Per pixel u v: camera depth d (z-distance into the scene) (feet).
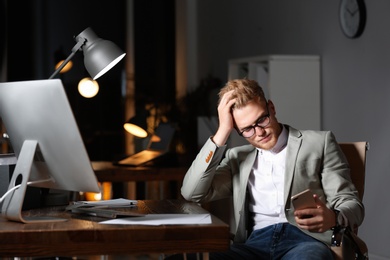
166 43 28.89
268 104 8.84
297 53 19.99
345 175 8.74
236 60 20.15
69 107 7.14
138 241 6.85
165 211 8.12
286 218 8.70
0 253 6.68
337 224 7.95
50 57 28.17
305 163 8.75
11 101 7.62
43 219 7.44
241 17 23.90
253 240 8.76
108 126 28.35
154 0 28.89
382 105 16.03
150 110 25.50
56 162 7.50
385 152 15.97
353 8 16.85
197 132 23.26
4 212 7.39
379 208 16.22
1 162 8.45
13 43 27.84
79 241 6.77
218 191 9.24
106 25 28.81
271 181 8.91
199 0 28.04
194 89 26.43
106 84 28.35
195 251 6.93
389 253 15.85
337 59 17.88
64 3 28.37
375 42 16.24
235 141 19.89
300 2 19.66
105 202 8.81
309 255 7.88
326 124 18.47
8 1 27.63
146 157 16.22
